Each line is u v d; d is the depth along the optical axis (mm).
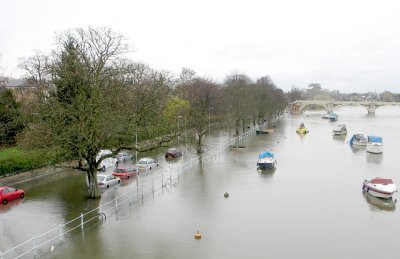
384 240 34156
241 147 94125
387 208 43844
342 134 125375
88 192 50406
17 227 36938
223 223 38125
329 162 75500
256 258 30141
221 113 135000
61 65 47219
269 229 36594
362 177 60844
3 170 54781
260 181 57312
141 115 50094
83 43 52188
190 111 86875
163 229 36312
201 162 74000
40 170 61188
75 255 30359
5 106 73500
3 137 72250
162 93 57656
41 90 50750
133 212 41500
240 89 128500
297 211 42312
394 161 77000
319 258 30312
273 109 168750
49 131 43469
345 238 34531
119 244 32625
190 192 50312
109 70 49438
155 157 82500
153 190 50969
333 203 45719
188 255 30578
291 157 81688
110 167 70188
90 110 43875
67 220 38906
